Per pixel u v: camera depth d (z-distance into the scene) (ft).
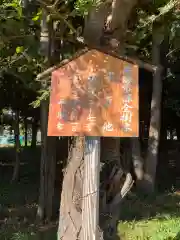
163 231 27.99
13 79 40.60
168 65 49.08
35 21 21.29
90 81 13.67
